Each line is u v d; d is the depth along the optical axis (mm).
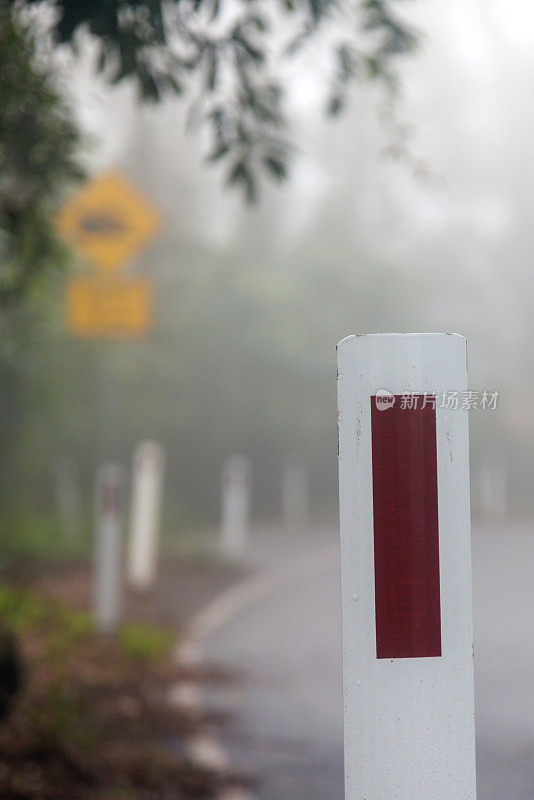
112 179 10391
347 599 2328
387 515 2305
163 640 9484
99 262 10430
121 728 6496
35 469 18953
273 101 5375
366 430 2322
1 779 5180
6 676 5805
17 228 6277
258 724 6891
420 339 2328
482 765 6051
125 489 21734
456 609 2303
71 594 11625
